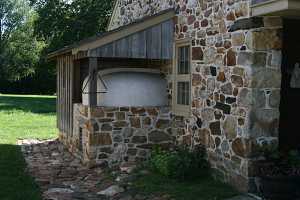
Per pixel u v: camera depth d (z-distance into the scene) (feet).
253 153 24.84
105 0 82.69
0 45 159.84
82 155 35.50
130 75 34.76
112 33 32.55
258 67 24.72
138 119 33.88
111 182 28.40
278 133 25.54
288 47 26.37
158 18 33.55
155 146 33.78
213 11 28.43
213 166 28.40
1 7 163.63
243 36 25.22
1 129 54.44
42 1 90.99
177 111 33.53
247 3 24.80
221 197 24.32
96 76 33.09
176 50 33.81
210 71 28.84
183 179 27.84
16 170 31.68
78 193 26.13
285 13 23.38
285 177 22.90
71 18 84.69
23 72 155.02
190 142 31.60
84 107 34.63
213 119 28.48
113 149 33.35
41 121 63.98
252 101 24.70
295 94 26.63
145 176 28.86
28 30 159.33
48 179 29.40
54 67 119.34
